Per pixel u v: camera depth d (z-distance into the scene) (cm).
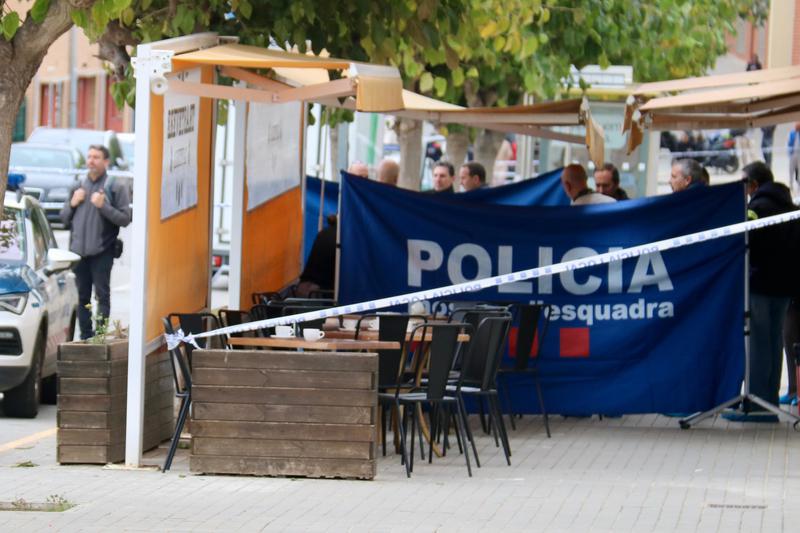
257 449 1662
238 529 1387
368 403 1648
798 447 1958
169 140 1816
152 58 1702
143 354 1736
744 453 1905
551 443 1997
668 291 2161
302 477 1662
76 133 6481
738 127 2450
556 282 2169
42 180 5419
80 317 2823
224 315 2014
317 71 2183
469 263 2178
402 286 2181
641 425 2189
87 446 1748
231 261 2127
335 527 1397
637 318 2161
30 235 2339
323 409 1653
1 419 2211
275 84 2055
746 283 2155
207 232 2077
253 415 1661
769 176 2209
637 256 2162
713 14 3403
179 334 1711
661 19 3095
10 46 1634
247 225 2173
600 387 2161
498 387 2138
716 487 1642
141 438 1741
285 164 2461
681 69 3384
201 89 1762
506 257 2177
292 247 2548
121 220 2802
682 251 2158
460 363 1934
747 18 3809
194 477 1666
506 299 2177
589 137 2047
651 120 2317
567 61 2906
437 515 1461
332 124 2867
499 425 1853
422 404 2048
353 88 1755
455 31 2189
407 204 2178
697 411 2167
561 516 1462
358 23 2106
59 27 1639
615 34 2895
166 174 1806
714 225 2155
